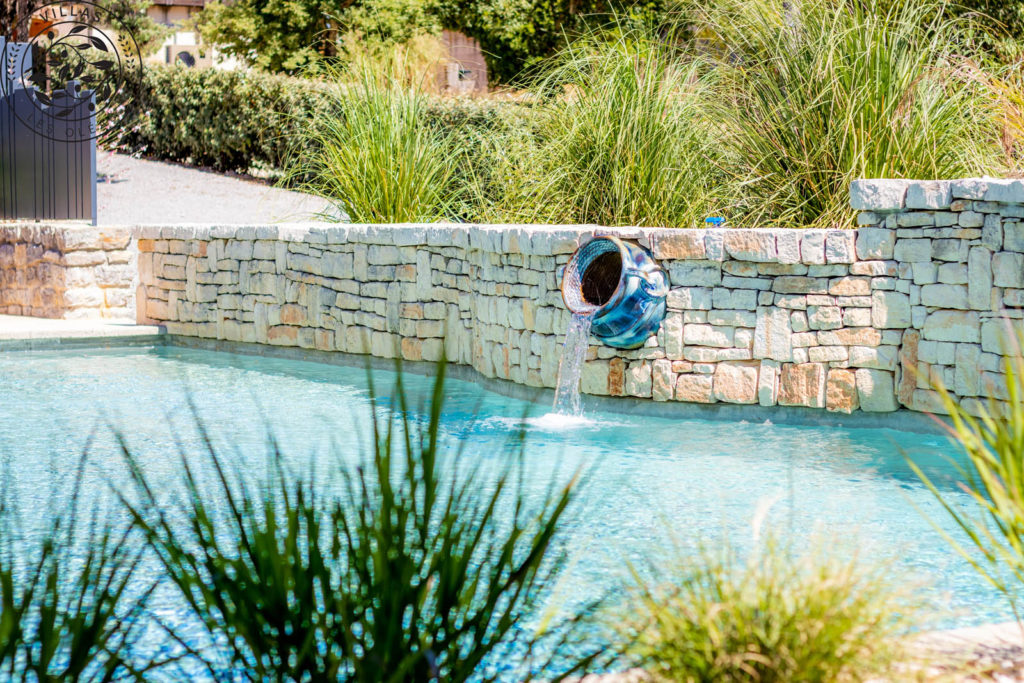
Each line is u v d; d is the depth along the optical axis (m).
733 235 7.24
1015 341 5.48
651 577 4.06
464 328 9.06
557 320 7.78
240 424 7.25
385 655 2.61
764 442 6.70
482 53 23.47
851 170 7.77
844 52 8.18
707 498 5.34
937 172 7.84
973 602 3.87
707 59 9.34
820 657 2.58
